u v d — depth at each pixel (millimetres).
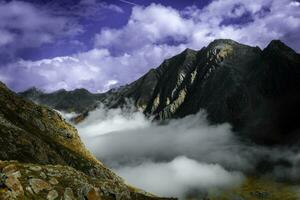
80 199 72625
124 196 88625
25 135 139500
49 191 68938
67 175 75375
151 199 102000
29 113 187250
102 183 84688
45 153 142250
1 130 130125
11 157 118500
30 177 68812
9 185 64812
